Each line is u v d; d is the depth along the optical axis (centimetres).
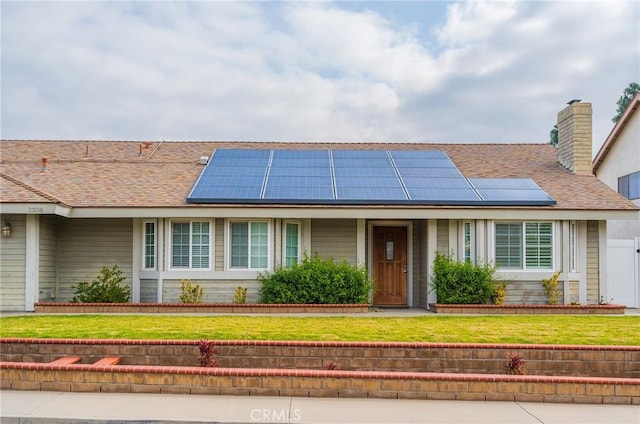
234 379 973
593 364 1143
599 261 1867
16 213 1684
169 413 863
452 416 874
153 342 1165
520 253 1847
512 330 1348
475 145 2448
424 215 1777
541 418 871
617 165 2819
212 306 1731
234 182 1898
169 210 1762
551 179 2055
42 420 832
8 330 1308
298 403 928
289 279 1767
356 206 1773
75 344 1168
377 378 967
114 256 1891
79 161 2133
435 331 1326
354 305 1727
